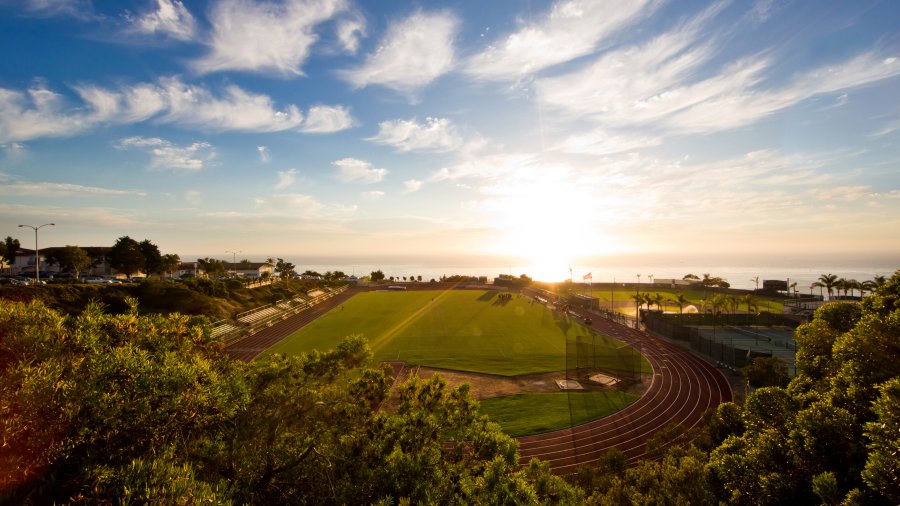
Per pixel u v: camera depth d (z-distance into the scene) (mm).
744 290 145000
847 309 21734
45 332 7914
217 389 9773
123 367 8188
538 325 83812
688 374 51719
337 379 14844
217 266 140375
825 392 16188
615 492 17844
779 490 12531
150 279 82312
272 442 12531
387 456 12578
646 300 89250
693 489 14992
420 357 58562
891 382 11055
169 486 6641
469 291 148875
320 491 11688
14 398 6605
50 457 6867
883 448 10406
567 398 43344
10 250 108938
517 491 11031
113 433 7680
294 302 108625
